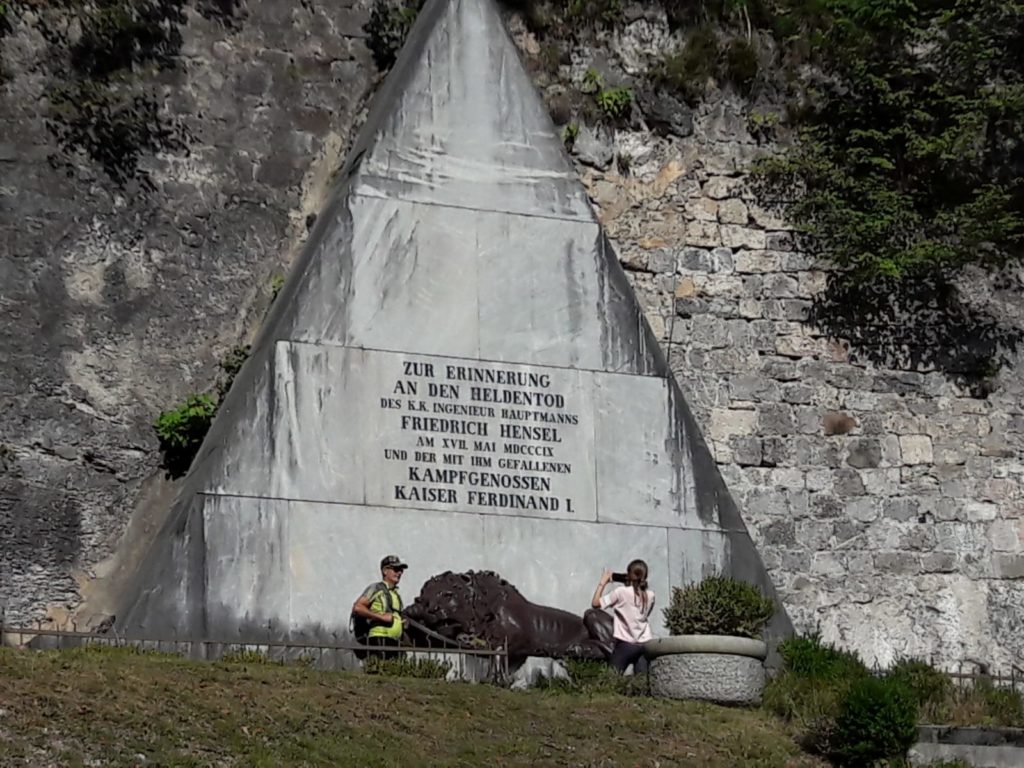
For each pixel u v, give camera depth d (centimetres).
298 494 1861
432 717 1516
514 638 1784
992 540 2159
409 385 1934
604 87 2217
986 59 2267
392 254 1975
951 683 1834
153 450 1977
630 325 2033
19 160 2011
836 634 2095
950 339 2216
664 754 1505
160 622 1781
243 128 2116
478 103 2056
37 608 1892
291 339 1909
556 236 2038
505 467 1941
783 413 2153
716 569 1980
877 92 2245
